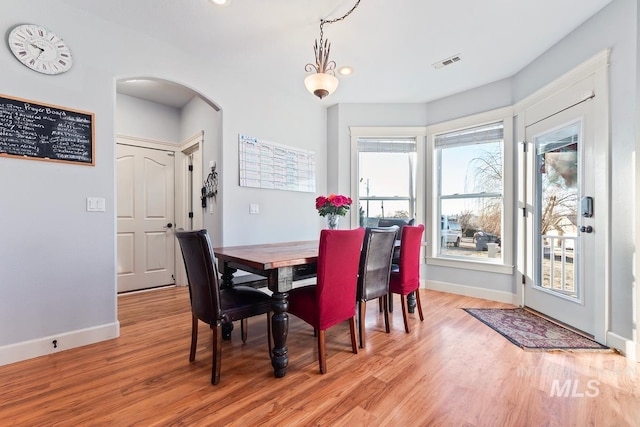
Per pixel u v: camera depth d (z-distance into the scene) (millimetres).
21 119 1901
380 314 2824
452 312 2883
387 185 4023
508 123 3215
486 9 2166
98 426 1297
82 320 2125
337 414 1380
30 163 1934
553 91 2617
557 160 2635
